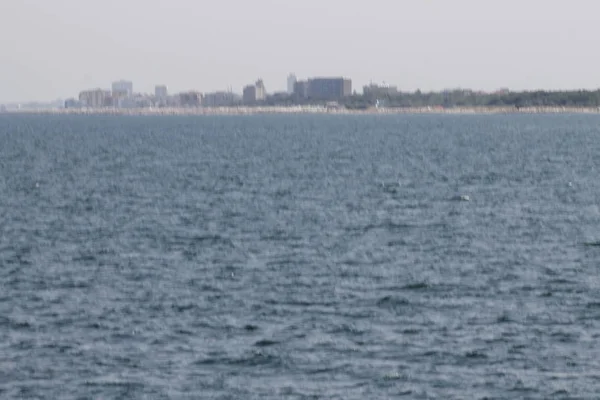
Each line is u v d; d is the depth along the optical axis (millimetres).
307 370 161125
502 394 151250
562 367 162250
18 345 173250
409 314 193250
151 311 195750
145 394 151250
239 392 152000
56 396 150500
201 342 175375
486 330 181875
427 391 152375
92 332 181375
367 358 166625
